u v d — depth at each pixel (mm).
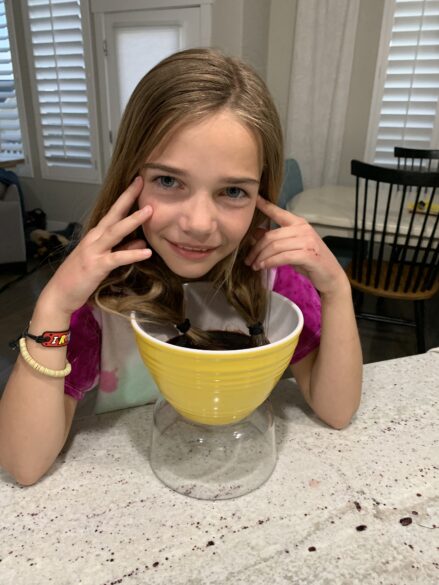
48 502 539
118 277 628
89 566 464
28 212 4277
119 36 3584
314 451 633
